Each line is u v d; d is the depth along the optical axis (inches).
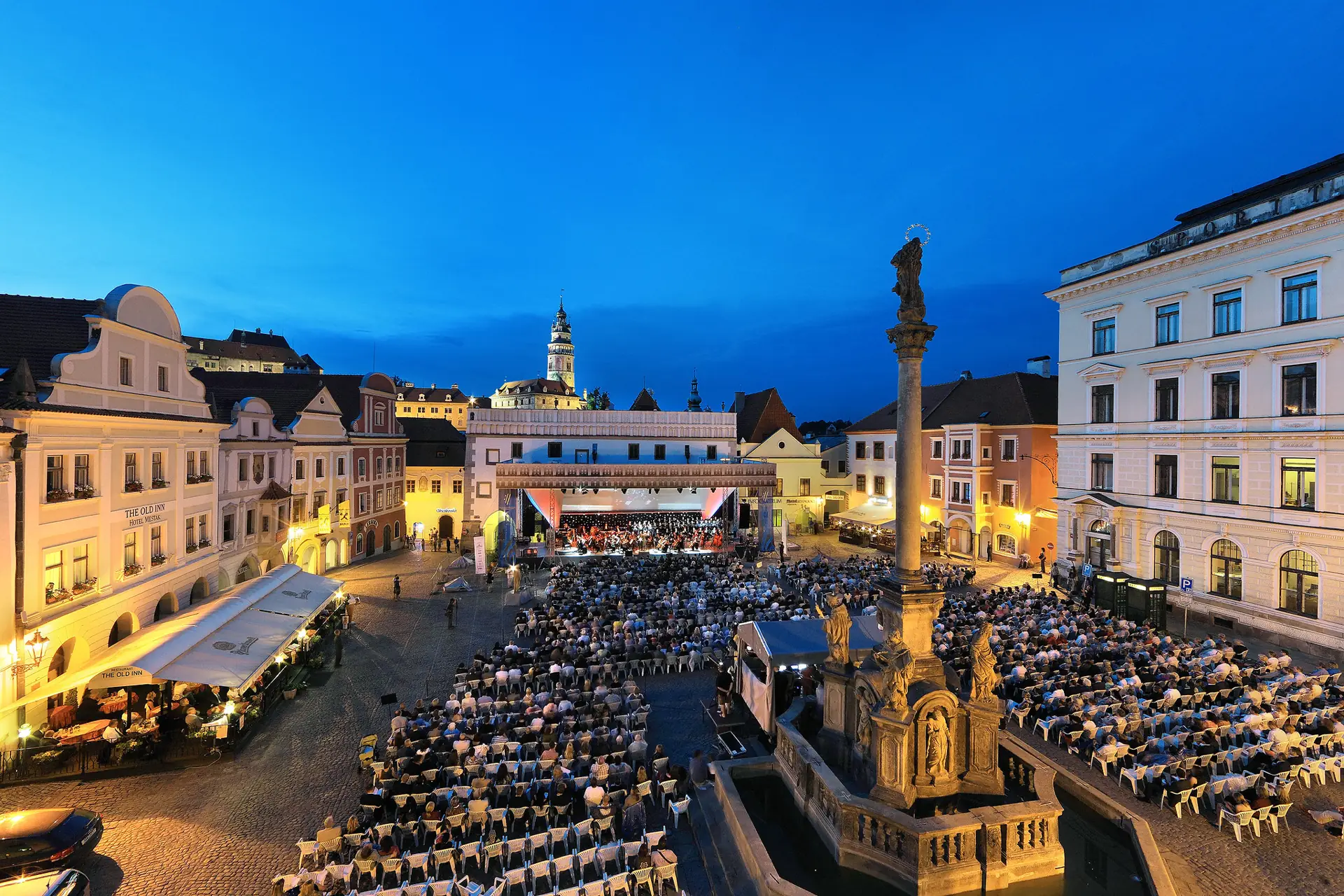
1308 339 902.4
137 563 839.7
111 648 712.4
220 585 1116.5
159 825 524.1
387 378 1900.8
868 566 1405.0
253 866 474.3
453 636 1037.8
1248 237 960.3
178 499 937.5
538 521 1946.4
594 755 607.2
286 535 1322.6
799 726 598.5
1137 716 631.8
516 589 1293.1
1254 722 592.7
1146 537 1139.9
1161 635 930.7
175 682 745.0
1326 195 875.4
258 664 677.9
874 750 483.8
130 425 816.3
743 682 709.9
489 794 526.9
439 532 2025.1
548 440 1934.1
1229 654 796.0
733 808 491.5
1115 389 1202.6
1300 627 913.5
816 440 2719.0
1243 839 486.0
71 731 630.5
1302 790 549.0
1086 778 577.3
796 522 2192.4
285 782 591.8
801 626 695.1
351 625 1095.0
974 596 1122.0
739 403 2615.7
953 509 1712.6
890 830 427.5
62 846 445.4
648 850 460.8
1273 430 948.6
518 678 762.8
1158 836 487.8
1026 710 672.4
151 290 871.7
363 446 1724.9
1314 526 897.5
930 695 468.8
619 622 931.3
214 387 1505.9
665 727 704.4
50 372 700.0
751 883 436.5
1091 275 1259.2
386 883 453.1
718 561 1544.0
